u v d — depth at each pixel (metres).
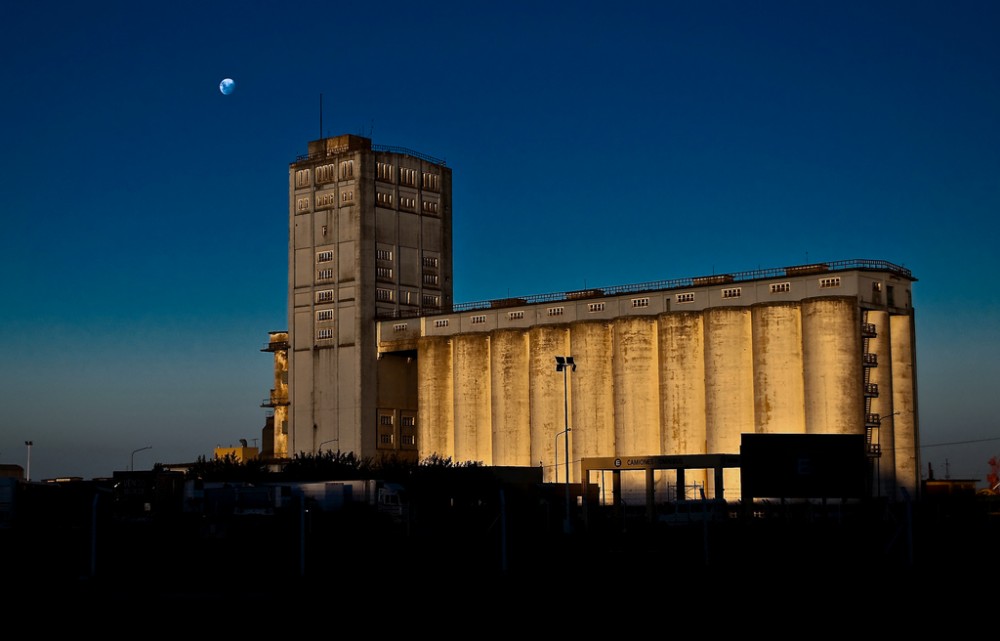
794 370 160.75
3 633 57.31
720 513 133.00
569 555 93.81
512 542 102.94
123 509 136.62
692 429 166.25
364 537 108.44
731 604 66.31
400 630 58.69
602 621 61.19
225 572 83.19
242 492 125.19
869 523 123.06
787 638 56.72
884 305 162.25
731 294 166.25
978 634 57.53
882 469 159.25
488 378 188.88
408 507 115.69
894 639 56.53
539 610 64.56
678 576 77.69
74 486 130.38
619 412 172.25
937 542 100.56
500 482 145.75
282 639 56.28
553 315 182.62
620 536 114.44
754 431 161.88
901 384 165.50
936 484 182.12
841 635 57.34
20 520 116.12
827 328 157.00
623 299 175.50
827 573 78.56
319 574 81.31
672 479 166.25
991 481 191.62
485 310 190.38
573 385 177.88
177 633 57.53
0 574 81.25
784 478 110.00
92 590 70.00
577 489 156.75
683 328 168.00
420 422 195.12
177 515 128.62
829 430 155.88
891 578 75.69
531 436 181.00
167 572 83.31
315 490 124.12
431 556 94.06
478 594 70.12
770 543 101.94
